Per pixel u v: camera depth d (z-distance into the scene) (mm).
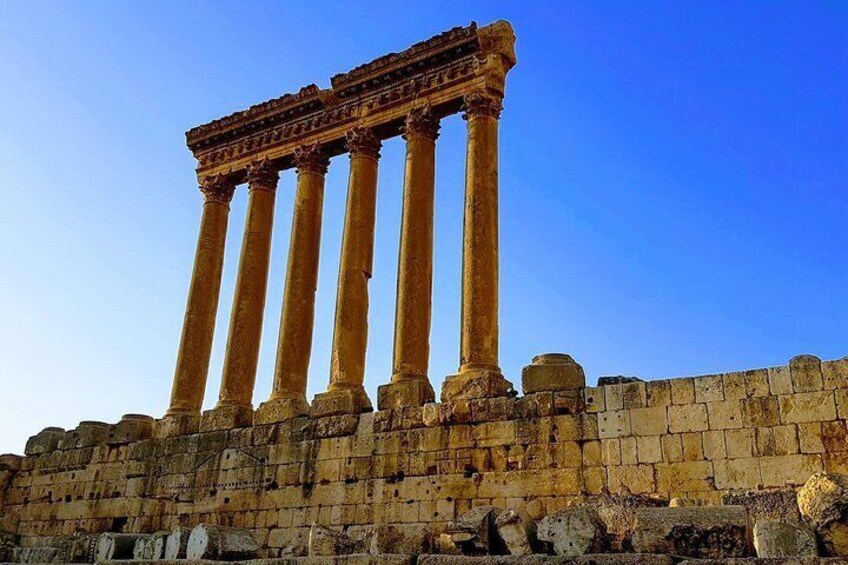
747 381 20609
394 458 25344
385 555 14992
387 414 26078
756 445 19969
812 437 19391
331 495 26203
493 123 29141
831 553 12438
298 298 31641
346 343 28688
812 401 19656
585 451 22203
